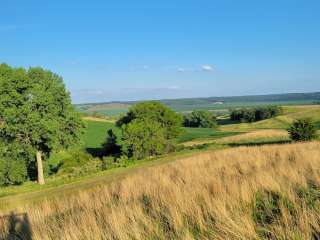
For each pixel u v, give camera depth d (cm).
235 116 18488
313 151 1736
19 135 5203
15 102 5091
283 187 809
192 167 1839
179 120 7506
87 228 720
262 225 649
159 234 654
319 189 817
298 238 538
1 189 4756
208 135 11500
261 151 2580
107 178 3316
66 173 5700
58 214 1030
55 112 5362
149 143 6469
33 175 6128
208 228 635
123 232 659
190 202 766
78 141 5709
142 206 884
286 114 16988
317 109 16662
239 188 836
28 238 806
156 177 1438
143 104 7906
